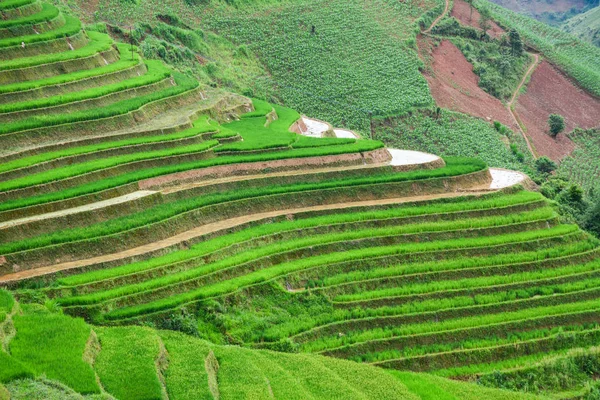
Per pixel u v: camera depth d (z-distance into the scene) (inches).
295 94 4001.0
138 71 2992.1
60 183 2155.5
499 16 6087.6
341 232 2335.1
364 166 2694.4
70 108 2551.7
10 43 2741.1
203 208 2247.8
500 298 2233.0
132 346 1524.4
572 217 2827.3
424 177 2679.6
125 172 2325.3
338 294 2100.1
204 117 2866.6
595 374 2074.3
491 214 2591.0
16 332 1481.3
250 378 1535.4
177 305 1818.4
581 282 2381.9
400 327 2048.5
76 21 3147.1
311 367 1697.8
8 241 1893.5
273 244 2197.3
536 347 2105.1
